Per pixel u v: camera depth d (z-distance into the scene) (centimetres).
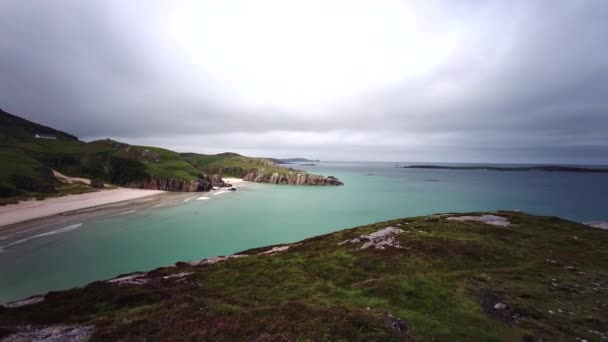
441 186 19812
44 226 7256
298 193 15862
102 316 1759
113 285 2302
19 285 4053
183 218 8738
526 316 1655
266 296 2211
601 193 15162
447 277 2239
